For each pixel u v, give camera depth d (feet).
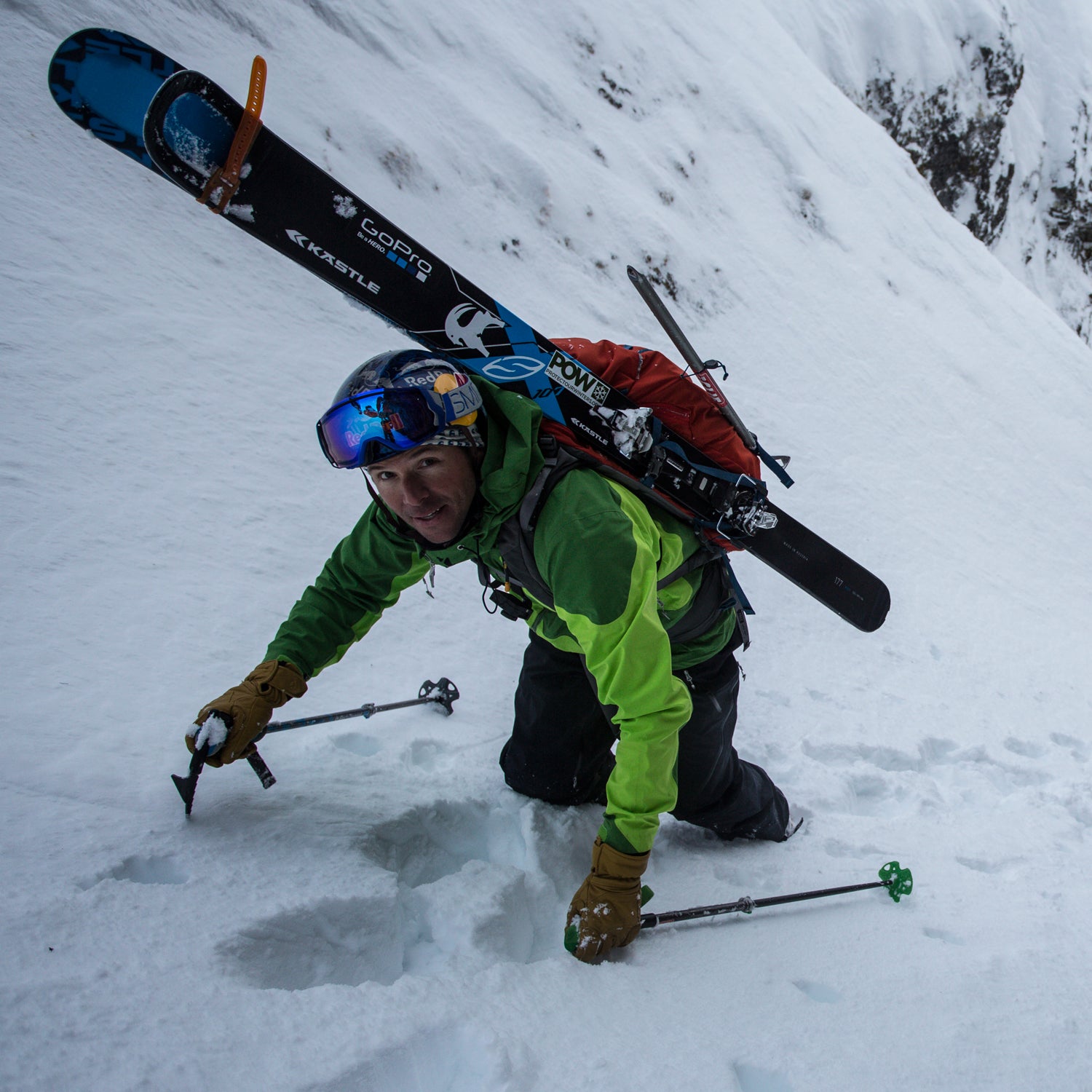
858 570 8.18
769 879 7.77
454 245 19.54
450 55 23.18
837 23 48.75
